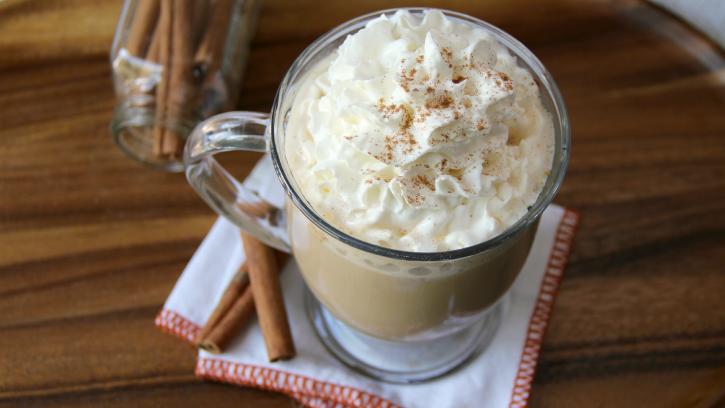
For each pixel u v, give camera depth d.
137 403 0.32
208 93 0.39
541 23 0.41
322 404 0.32
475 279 0.28
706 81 0.39
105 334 0.33
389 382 0.32
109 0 0.42
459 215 0.27
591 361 0.32
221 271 0.34
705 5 0.48
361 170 0.27
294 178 0.27
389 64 0.28
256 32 0.41
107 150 0.38
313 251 0.28
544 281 0.34
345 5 0.42
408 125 0.27
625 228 0.35
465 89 0.27
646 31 0.40
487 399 0.32
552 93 0.28
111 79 0.40
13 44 0.40
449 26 0.29
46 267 0.34
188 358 0.33
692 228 0.35
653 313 0.33
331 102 0.28
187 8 0.39
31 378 0.32
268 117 0.29
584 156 0.37
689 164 0.37
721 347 0.33
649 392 0.32
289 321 0.33
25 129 0.38
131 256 0.35
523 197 0.27
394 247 0.27
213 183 0.31
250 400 0.32
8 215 0.36
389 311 0.29
